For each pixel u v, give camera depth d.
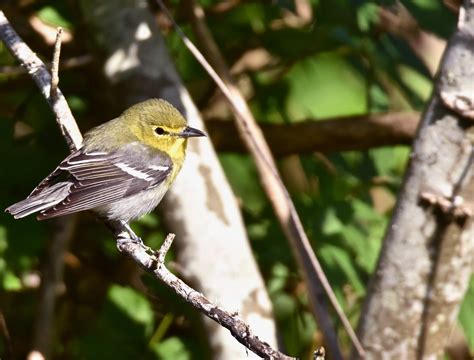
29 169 12.45
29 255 11.89
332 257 12.17
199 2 13.67
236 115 11.90
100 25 11.98
